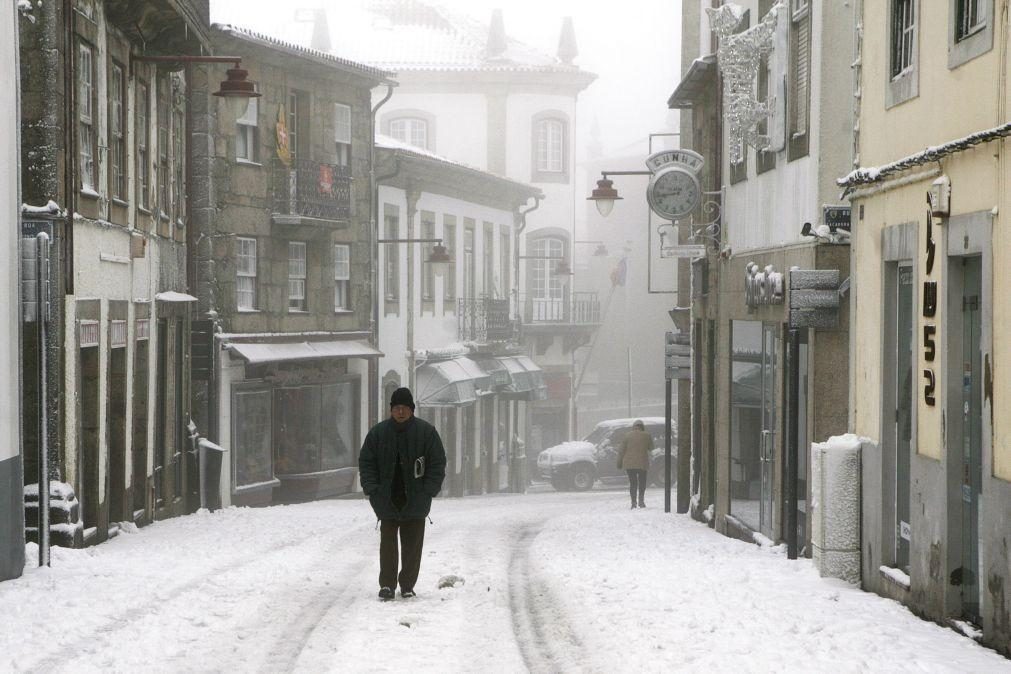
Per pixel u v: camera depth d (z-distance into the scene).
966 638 17.67
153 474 42.94
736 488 38.41
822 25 29.45
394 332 73.56
